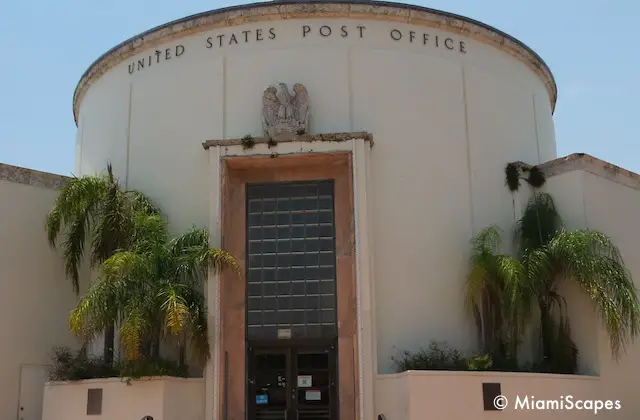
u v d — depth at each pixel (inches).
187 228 768.9
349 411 699.4
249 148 738.8
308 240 750.5
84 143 915.4
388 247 745.6
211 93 797.2
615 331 711.1
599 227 789.9
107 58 871.1
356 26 797.2
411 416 627.2
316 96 780.0
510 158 836.6
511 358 722.2
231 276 741.9
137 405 639.8
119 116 849.5
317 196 760.3
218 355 683.4
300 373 720.3
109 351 705.0
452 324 740.0
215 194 730.2
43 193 804.6
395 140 775.7
